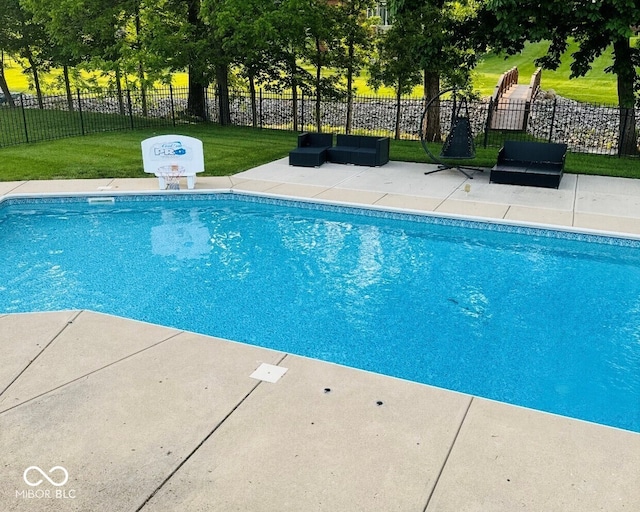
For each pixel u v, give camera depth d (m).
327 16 18.09
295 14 17.17
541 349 5.69
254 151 14.60
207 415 3.87
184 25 18.08
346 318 6.30
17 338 4.98
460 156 11.52
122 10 18.67
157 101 25.64
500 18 12.90
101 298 6.73
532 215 9.11
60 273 7.46
